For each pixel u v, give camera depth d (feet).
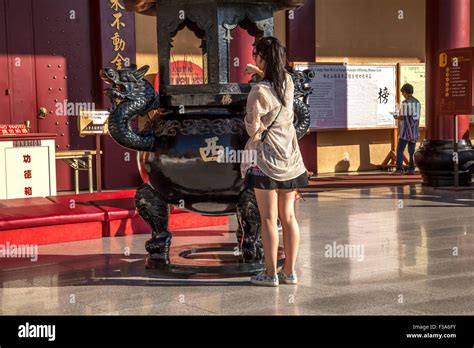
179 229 26.12
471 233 24.00
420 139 52.37
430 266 19.21
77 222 24.04
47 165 31.32
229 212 19.24
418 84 50.52
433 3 37.04
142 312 15.28
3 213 23.44
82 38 41.06
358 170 49.80
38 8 39.81
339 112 47.70
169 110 19.20
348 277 18.12
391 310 15.08
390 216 27.96
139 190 19.43
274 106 16.52
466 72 34.99
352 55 48.96
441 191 35.50
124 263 20.39
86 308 15.66
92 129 32.19
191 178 18.29
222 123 18.35
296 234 17.42
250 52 37.58
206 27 18.54
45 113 40.22
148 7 20.40
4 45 38.99
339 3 48.21
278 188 16.88
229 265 18.62
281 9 20.06
